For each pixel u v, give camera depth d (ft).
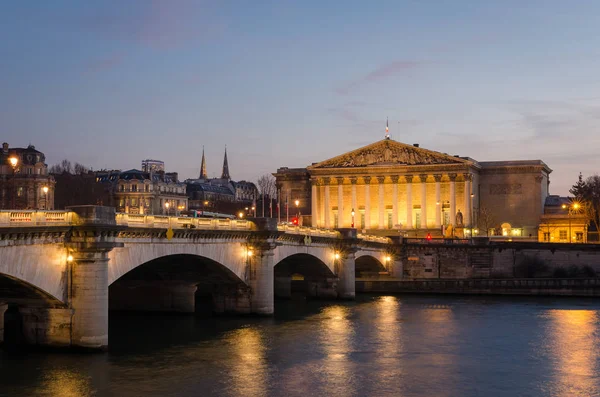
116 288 303.07
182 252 240.94
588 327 280.31
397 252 476.13
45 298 194.39
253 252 289.53
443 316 311.47
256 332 257.34
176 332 254.47
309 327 272.31
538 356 223.92
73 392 169.78
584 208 652.89
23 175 622.54
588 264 455.22
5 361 191.52
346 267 378.53
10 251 175.42
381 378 193.88
